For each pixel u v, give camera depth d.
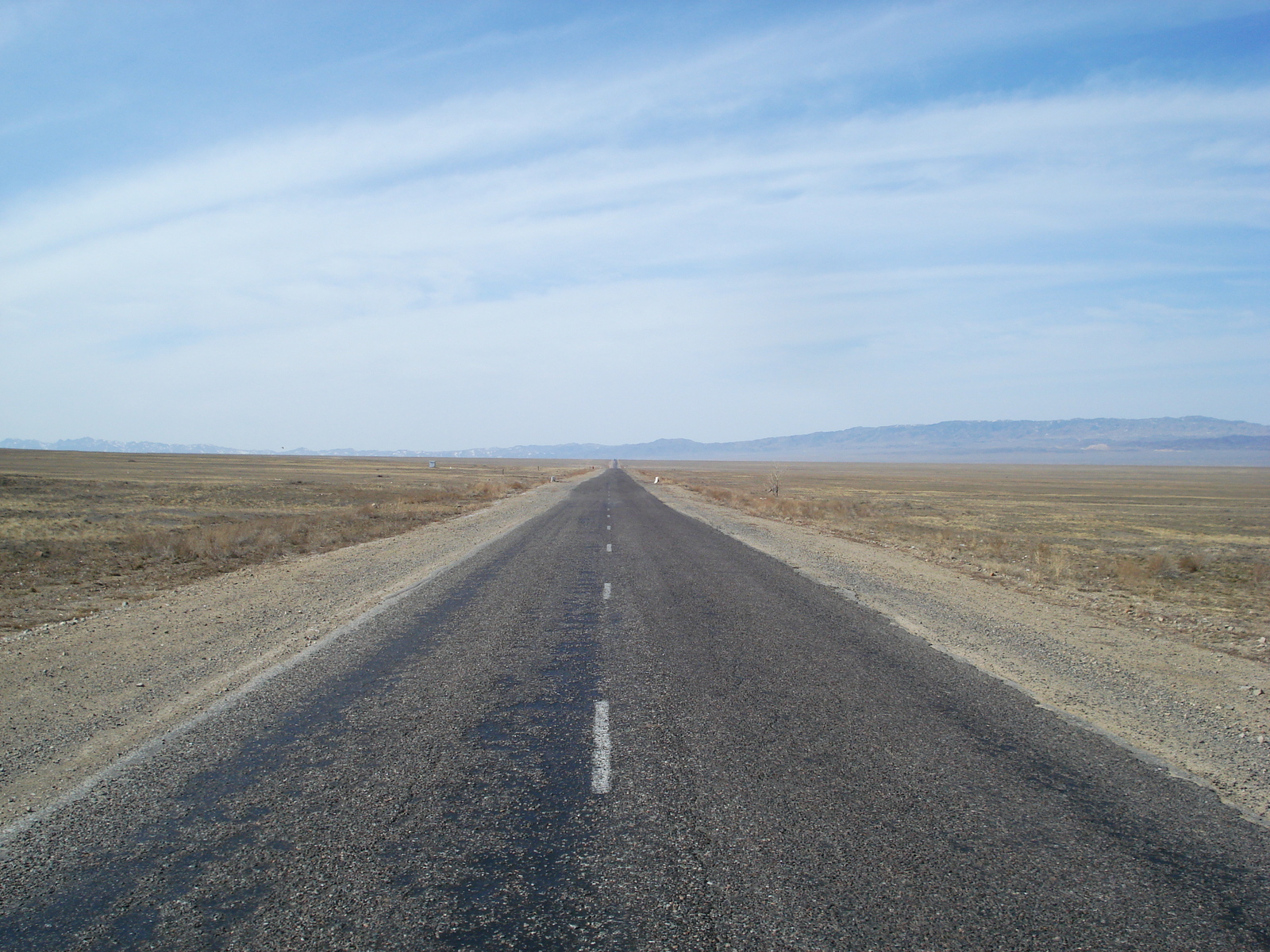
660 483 70.44
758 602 11.77
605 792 4.76
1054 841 4.18
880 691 7.10
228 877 3.74
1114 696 7.19
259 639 9.17
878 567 16.75
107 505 33.53
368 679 7.38
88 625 10.04
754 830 4.25
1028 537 29.27
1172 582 17.73
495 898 3.54
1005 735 5.93
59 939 3.23
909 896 3.59
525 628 9.76
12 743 5.66
